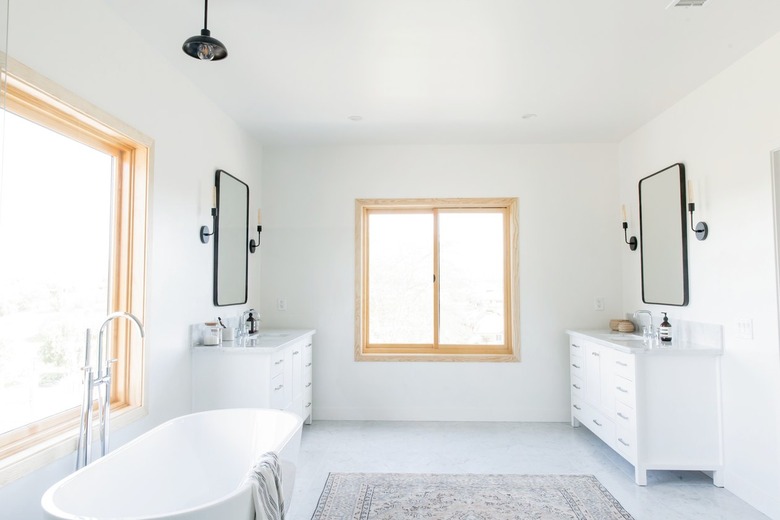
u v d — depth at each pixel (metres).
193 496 2.36
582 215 4.44
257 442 2.54
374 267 4.65
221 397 3.09
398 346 4.62
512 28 2.45
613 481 3.03
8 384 1.88
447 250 4.64
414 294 4.64
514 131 4.13
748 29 2.47
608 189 4.45
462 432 4.02
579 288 4.41
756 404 2.68
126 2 2.18
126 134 2.37
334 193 4.54
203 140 3.29
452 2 2.21
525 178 4.47
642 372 3.00
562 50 2.69
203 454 2.48
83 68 2.05
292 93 3.29
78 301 2.27
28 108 1.95
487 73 2.98
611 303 4.39
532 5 2.24
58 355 2.14
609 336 3.74
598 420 3.60
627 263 4.31
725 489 2.91
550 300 4.41
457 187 4.49
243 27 2.42
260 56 2.74
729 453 2.90
